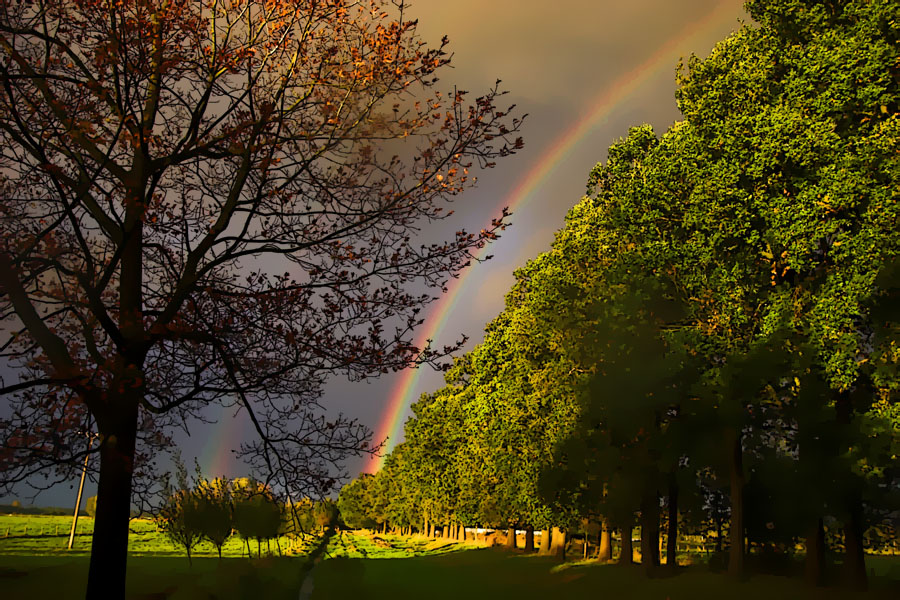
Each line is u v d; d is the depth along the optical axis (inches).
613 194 1369.3
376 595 1043.9
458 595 1115.3
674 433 1195.9
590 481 1373.0
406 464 3966.5
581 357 1380.4
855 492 1042.7
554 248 1611.7
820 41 1031.6
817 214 991.6
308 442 414.0
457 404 2869.1
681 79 1257.4
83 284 367.9
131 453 388.2
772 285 1172.5
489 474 2294.5
